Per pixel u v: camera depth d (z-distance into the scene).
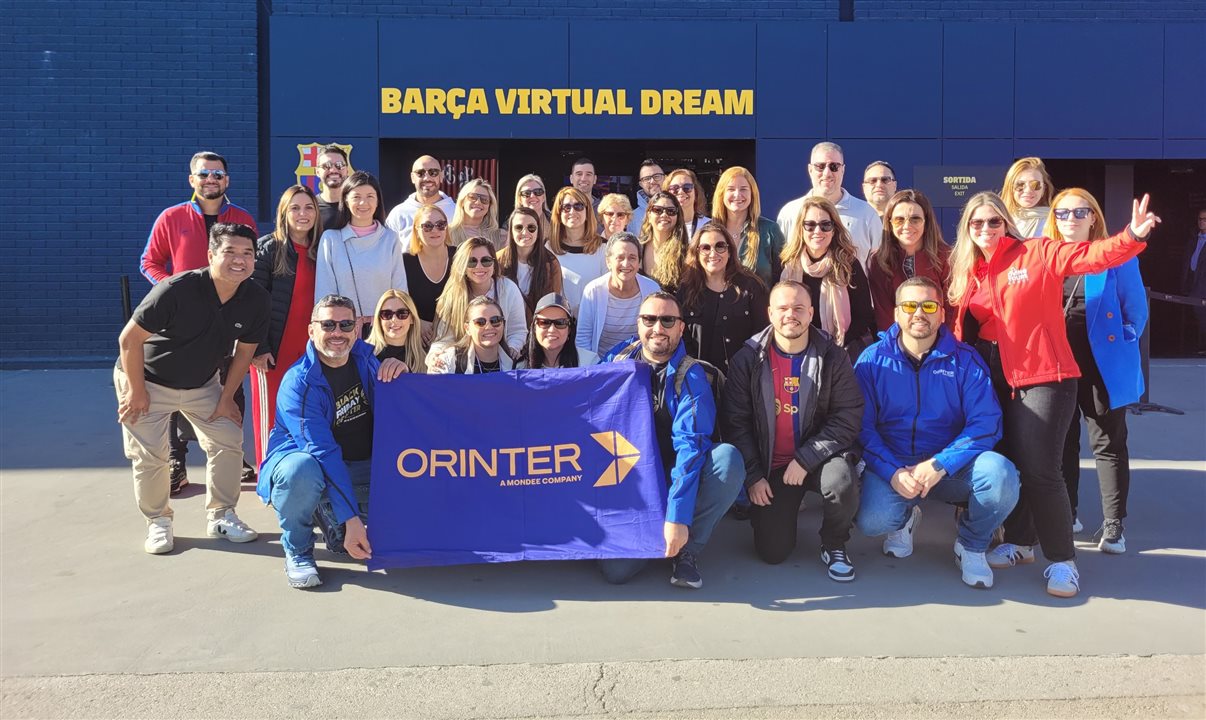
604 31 10.39
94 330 10.95
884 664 3.57
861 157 10.62
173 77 10.77
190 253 6.02
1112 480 4.78
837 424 4.54
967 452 4.35
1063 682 3.44
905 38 10.54
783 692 3.37
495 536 4.42
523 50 10.34
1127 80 10.65
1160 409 8.12
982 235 4.43
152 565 4.60
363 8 10.53
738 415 4.67
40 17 10.62
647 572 4.56
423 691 3.37
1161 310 11.81
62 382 9.77
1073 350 4.83
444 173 11.30
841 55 10.53
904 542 4.76
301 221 5.48
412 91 10.30
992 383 4.59
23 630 3.85
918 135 10.62
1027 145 10.67
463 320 5.17
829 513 4.44
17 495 5.77
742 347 4.74
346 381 4.61
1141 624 3.92
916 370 4.63
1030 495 4.32
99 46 10.66
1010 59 10.59
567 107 10.42
